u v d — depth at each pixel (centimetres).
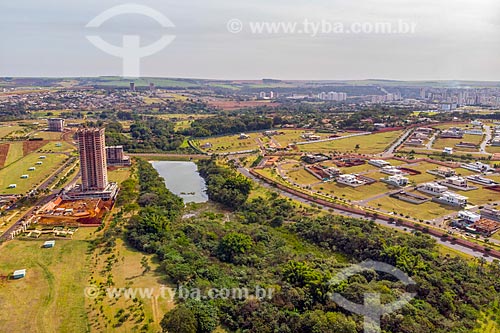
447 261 18112
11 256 18488
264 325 13950
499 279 16900
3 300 15062
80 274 17038
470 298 15388
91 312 14400
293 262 17112
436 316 14225
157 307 14600
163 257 18312
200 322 13838
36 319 14025
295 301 15062
